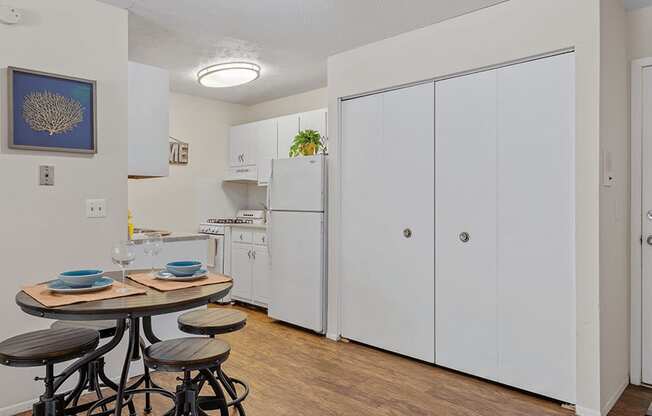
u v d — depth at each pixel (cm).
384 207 333
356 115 354
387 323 331
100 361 210
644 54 278
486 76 277
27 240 242
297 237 395
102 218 271
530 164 258
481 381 278
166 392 204
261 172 513
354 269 354
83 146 262
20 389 239
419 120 312
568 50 244
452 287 293
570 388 242
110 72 274
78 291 171
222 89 489
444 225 297
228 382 223
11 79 234
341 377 286
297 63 391
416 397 256
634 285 282
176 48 352
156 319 308
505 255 268
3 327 234
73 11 258
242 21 297
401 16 287
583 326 235
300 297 392
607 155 241
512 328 265
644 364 279
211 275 211
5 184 235
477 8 275
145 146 307
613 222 253
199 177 530
